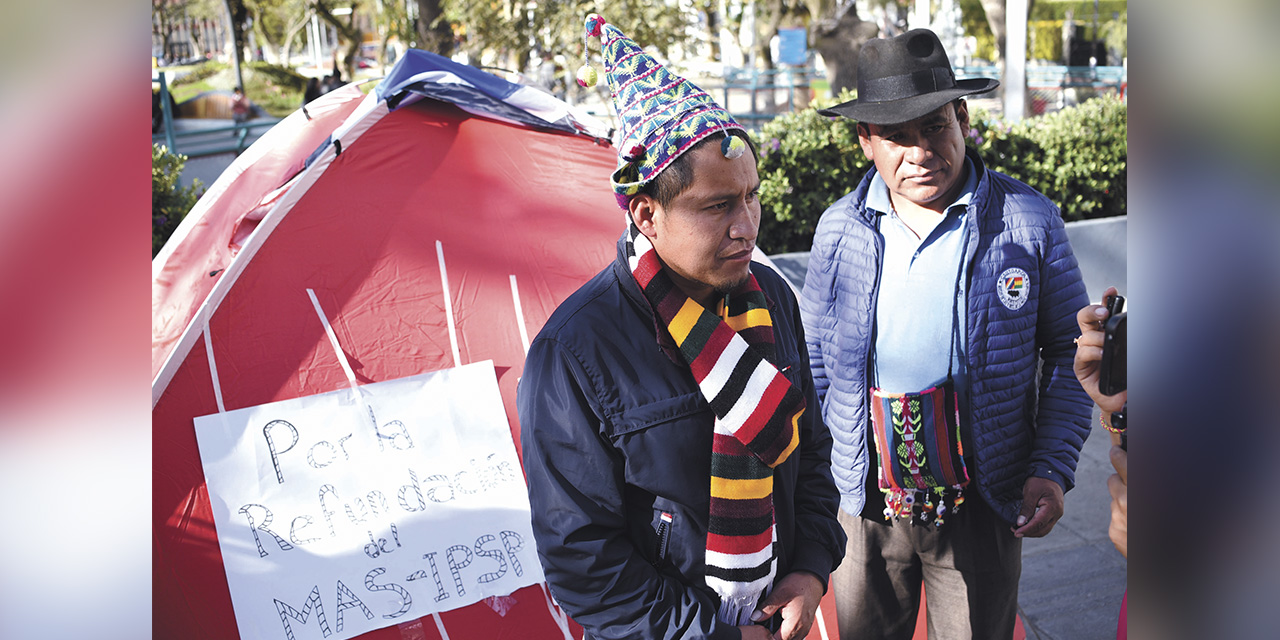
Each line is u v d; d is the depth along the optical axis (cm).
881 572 192
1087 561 286
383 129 228
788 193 511
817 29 1109
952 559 184
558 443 117
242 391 188
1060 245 182
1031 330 181
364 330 201
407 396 198
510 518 194
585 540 116
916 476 179
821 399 199
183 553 174
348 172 217
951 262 179
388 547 184
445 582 184
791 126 523
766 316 123
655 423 117
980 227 179
